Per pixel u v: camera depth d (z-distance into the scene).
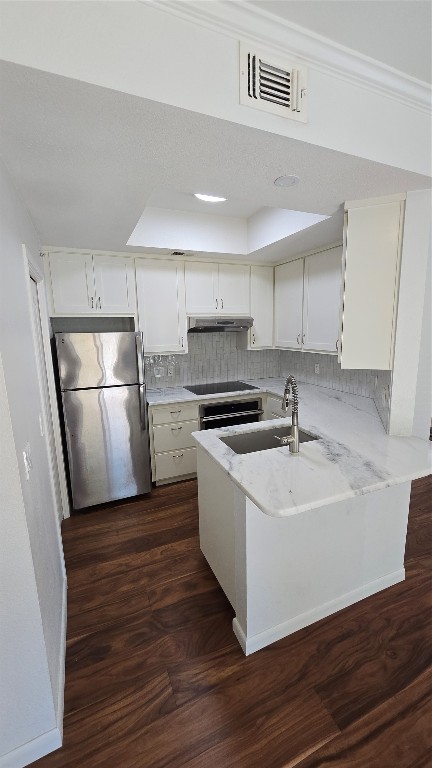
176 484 3.27
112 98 0.97
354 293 1.89
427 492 3.00
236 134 1.17
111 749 1.20
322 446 1.75
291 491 1.26
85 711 1.32
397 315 1.83
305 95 1.20
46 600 1.33
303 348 3.24
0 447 1.04
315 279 3.01
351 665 1.48
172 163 1.39
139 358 2.82
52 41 0.86
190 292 3.29
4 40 0.82
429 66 1.28
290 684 1.40
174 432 3.18
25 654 1.13
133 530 2.54
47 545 1.53
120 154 1.30
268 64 1.12
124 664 1.51
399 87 1.36
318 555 1.65
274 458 1.58
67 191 1.64
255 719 1.28
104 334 2.67
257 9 1.02
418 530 2.45
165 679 1.43
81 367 2.63
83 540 2.42
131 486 2.94
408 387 1.87
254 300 3.59
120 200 1.77
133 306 3.07
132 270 3.03
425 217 1.70
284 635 1.62
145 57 0.96
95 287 2.90
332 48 1.17
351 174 1.51
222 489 1.70
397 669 1.45
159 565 2.15
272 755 1.17
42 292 2.44
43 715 1.18
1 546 1.06
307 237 2.60
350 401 2.92
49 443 2.17
